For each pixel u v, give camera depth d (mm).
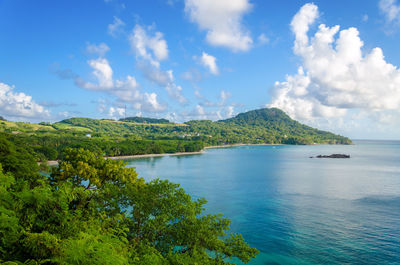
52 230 13414
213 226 24812
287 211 63250
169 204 25016
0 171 14695
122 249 13906
